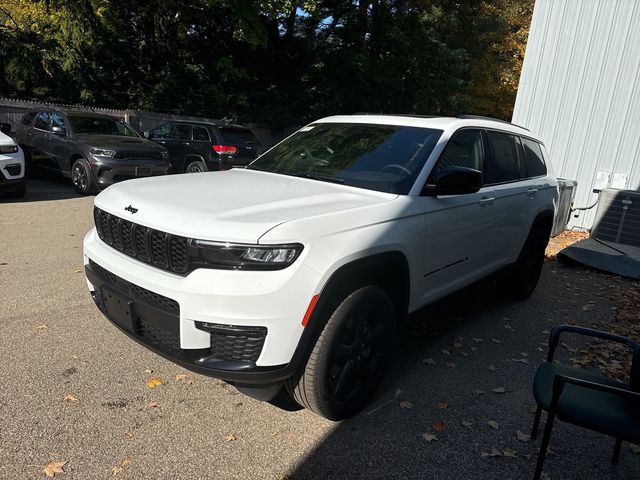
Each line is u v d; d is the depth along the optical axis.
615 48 8.94
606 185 9.23
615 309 5.41
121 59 18.45
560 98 9.59
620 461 2.80
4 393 2.96
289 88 20.78
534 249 5.32
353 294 2.77
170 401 3.03
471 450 2.79
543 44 9.65
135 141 10.16
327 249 2.59
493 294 5.68
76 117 10.23
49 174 11.23
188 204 2.76
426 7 22.28
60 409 2.86
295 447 2.70
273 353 2.46
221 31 19.48
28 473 2.36
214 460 2.55
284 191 3.14
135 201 2.90
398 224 3.04
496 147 4.45
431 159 3.48
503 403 3.31
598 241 7.58
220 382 3.29
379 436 2.85
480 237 4.02
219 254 2.43
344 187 3.34
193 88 19.12
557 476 2.64
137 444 2.62
